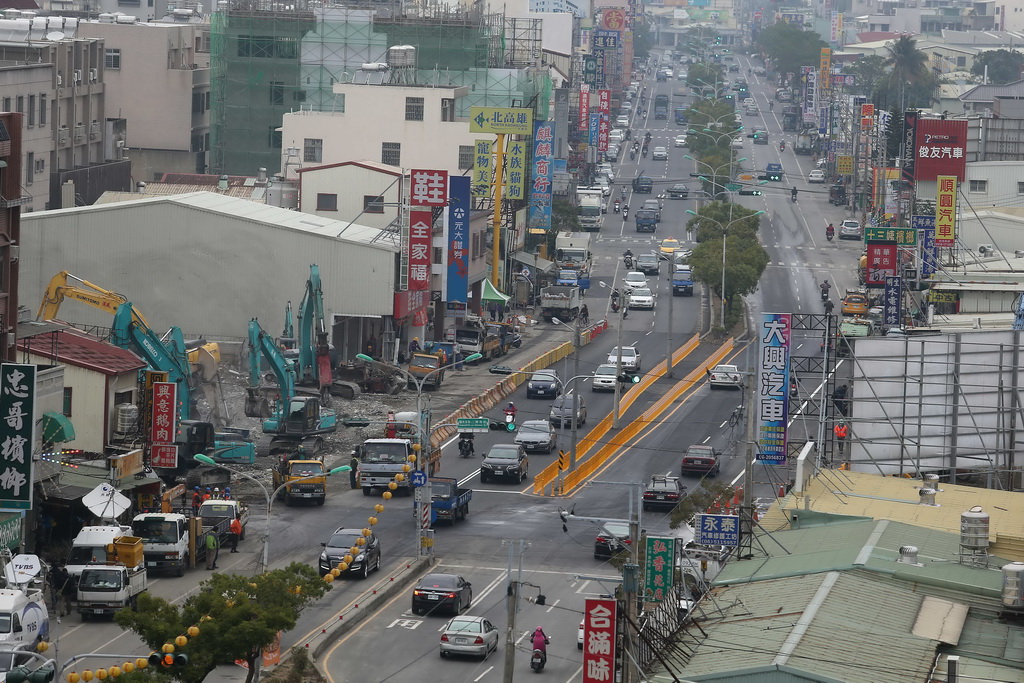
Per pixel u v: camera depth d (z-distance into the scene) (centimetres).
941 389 15600
